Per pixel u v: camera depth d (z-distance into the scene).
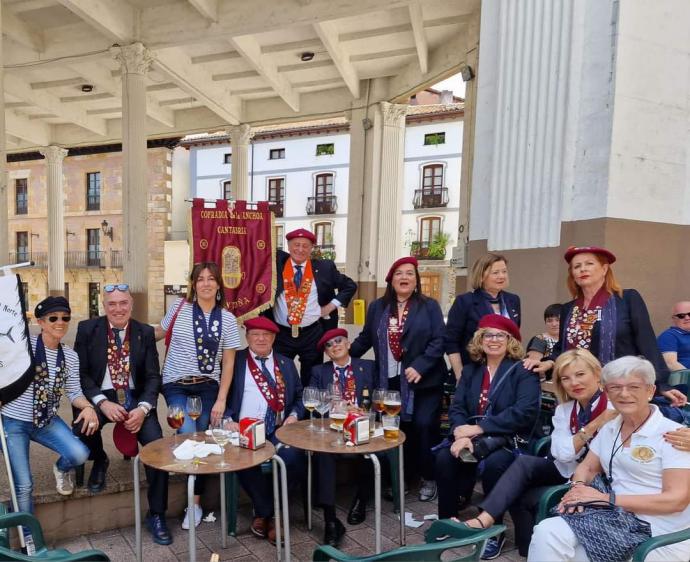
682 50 3.94
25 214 23.84
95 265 22.59
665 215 3.94
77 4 8.08
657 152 3.89
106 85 11.97
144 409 3.21
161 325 3.66
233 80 12.21
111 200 22.36
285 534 2.80
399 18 9.37
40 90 12.80
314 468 3.49
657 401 2.84
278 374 3.61
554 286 3.98
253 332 3.51
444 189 24.11
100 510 3.29
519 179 4.23
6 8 9.19
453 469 3.18
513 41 4.27
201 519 3.51
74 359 3.16
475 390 3.36
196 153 25.28
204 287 3.46
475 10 8.75
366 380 3.79
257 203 4.63
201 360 3.46
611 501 2.25
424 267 24.44
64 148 16.25
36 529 2.35
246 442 2.84
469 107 8.77
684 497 2.12
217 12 8.95
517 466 2.90
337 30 9.88
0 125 5.41
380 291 12.24
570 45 3.92
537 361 3.24
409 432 3.91
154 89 12.84
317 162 25.09
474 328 3.66
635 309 2.93
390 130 12.10
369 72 11.66
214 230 4.41
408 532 3.35
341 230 24.94
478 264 3.68
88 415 3.03
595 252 2.97
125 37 9.16
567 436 2.80
